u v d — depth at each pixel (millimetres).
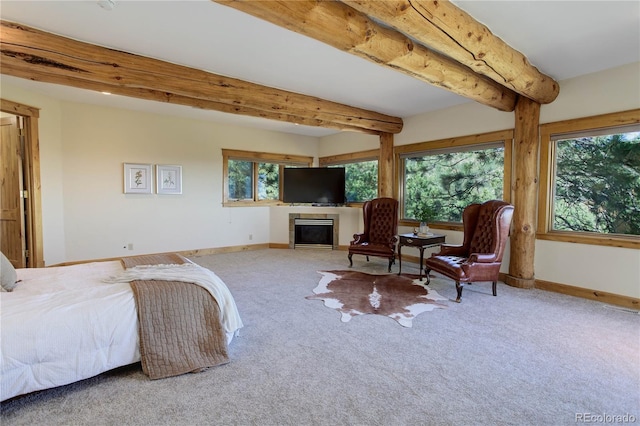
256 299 3551
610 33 2680
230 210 6512
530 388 1951
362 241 5328
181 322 2150
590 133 3607
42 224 4445
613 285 3465
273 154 7000
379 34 2391
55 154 4648
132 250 5398
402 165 5820
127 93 3764
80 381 1971
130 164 5301
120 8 2340
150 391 1896
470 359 2287
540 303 3467
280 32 2688
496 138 4430
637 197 3359
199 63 3338
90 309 1938
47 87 4141
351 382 2002
